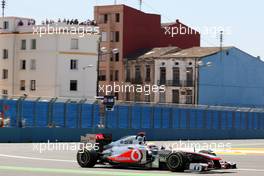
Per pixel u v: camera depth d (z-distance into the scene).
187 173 29.64
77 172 29.77
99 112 71.50
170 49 126.06
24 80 112.19
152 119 77.62
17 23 114.38
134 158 32.19
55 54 109.44
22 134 63.91
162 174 28.81
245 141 81.12
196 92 118.25
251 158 44.38
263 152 53.47
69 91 110.38
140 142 32.69
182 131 81.44
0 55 114.69
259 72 128.62
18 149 50.03
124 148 32.72
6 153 44.62
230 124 89.56
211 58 120.25
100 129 70.56
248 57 126.56
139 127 75.81
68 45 110.44
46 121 66.62
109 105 68.38
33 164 34.75
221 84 121.81
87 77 111.75
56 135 66.62
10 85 113.12
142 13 132.62
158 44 134.62
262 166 36.09
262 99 129.25
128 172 29.98
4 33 114.31
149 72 124.88
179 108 81.31
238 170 32.34
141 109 76.31
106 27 131.62
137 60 126.56
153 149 31.94
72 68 110.88
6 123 63.56
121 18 130.00
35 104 65.81
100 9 132.75
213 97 120.62
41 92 110.38
